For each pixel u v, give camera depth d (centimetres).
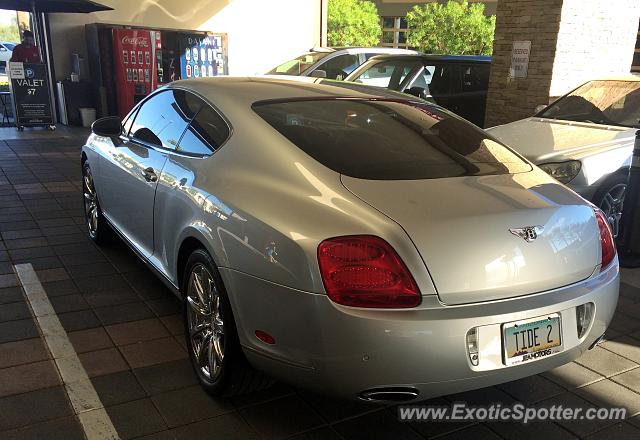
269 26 1510
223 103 312
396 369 215
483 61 926
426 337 212
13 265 445
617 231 523
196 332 289
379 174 259
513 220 236
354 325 213
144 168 356
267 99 313
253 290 239
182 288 305
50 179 749
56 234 523
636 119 574
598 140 527
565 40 809
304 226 228
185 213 292
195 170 297
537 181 281
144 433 253
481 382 226
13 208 609
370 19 2800
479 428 267
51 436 248
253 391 275
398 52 1068
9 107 1495
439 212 232
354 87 365
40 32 1248
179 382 294
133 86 1257
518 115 873
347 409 277
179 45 1305
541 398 292
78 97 1256
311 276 219
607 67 862
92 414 264
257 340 242
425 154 287
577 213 258
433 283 218
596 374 315
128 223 397
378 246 218
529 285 234
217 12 1426
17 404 269
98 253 475
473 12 2438
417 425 268
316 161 262
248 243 242
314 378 227
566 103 641
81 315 364
